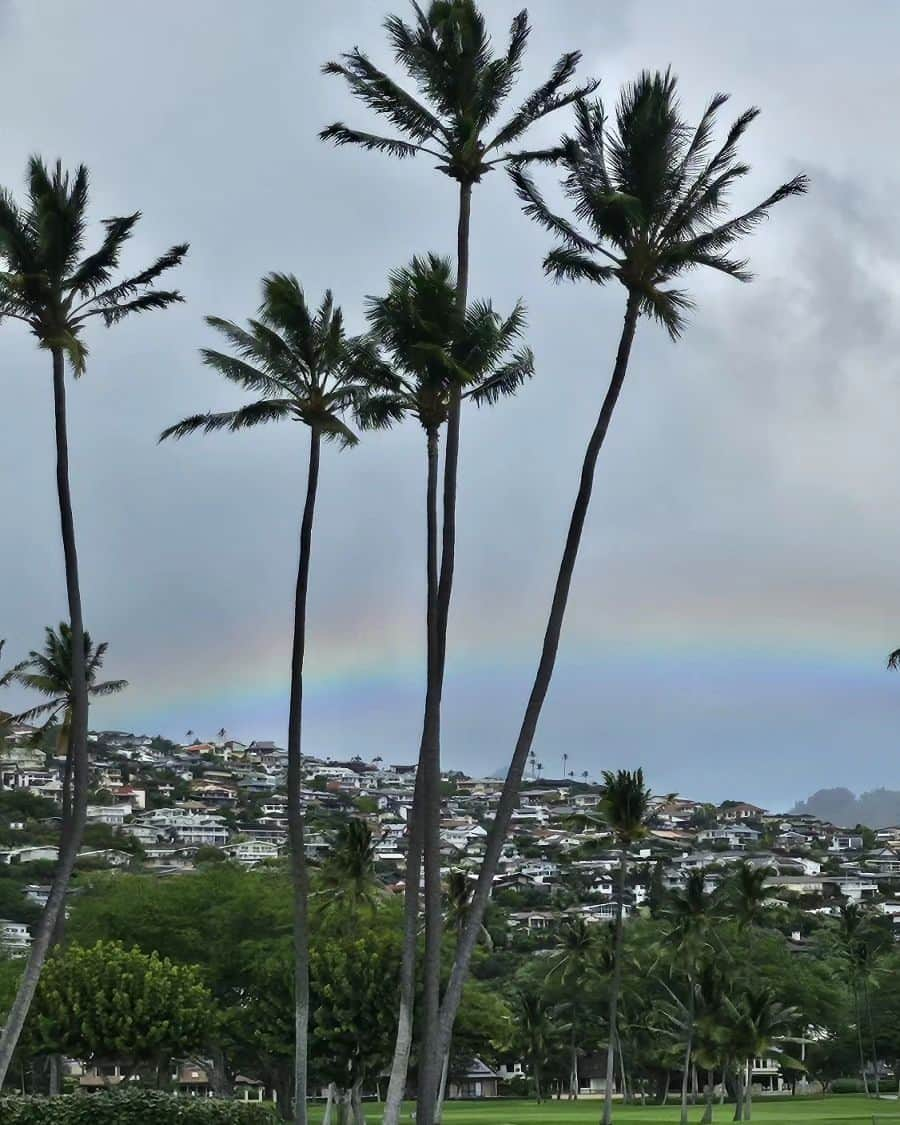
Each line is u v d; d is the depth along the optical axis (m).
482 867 35.97
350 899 83.81
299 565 44.69
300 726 44.34
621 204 35.59
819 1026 150.38
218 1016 73.12
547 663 36.44
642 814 92.12
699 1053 106.12
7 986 83.62
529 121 40.69
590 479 37.06
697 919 109.06
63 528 42.75
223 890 87.38
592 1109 128.88
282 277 44.25
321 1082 77.00
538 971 155.50
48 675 76.44
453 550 39.19
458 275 40.44
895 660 59.94
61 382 43.19
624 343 37.41
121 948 73.06
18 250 42.59
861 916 160.50
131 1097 41.09
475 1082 160.00
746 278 37.72
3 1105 40.31
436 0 40.19
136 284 44.00
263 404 44.66
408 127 40.69
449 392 40.16
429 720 37.88
